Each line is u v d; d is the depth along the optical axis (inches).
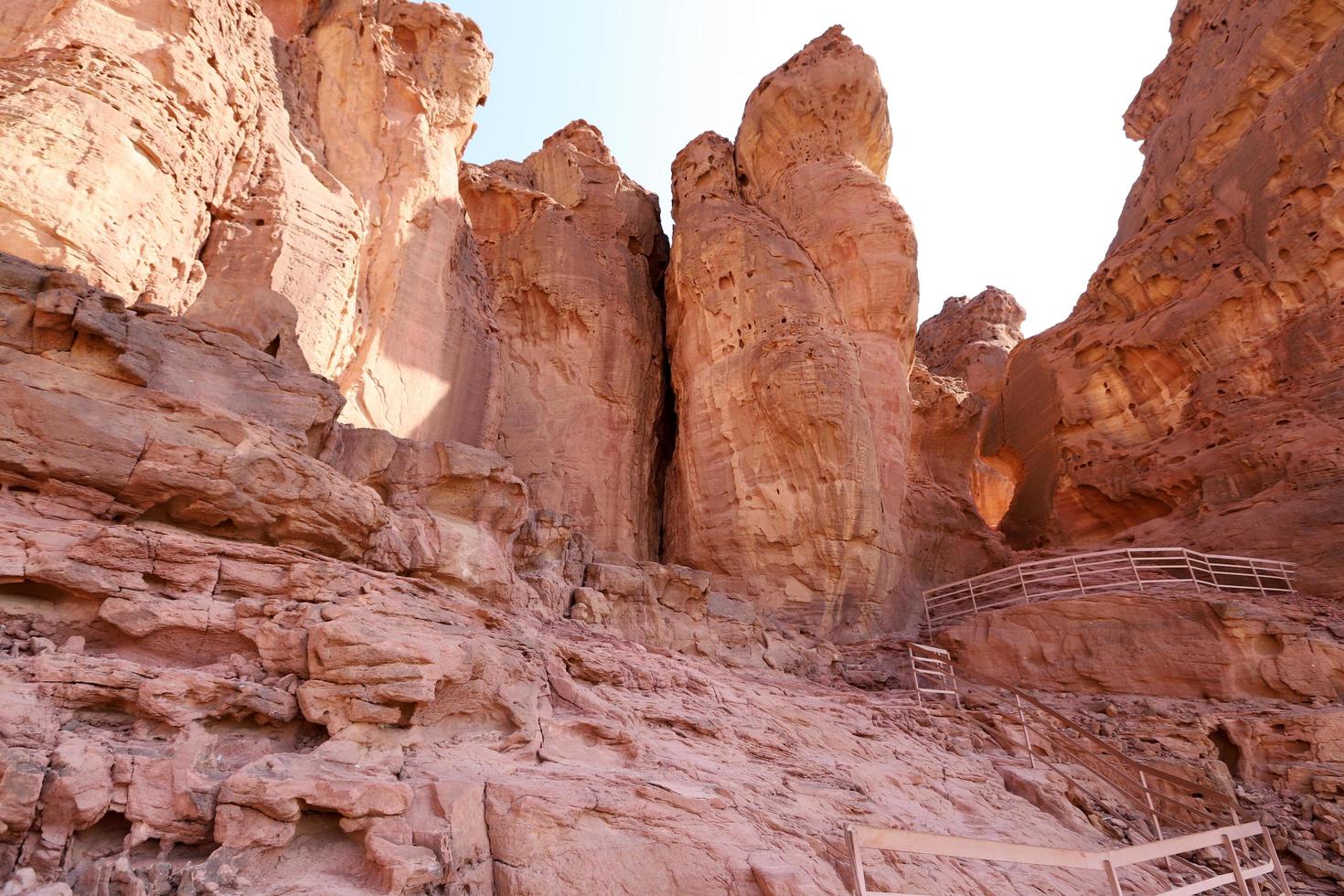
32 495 230.8
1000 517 1343.5
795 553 648.4
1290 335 731.4
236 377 311.0
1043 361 1013.8
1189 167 924.0
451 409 629.3
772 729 359.6
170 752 185.5
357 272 548.1
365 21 640.4
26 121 341.7
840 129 840.9
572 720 278.5
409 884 171.2
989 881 264.4
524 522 421.4
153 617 215.6
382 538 315.9
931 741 419.2
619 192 916.6
